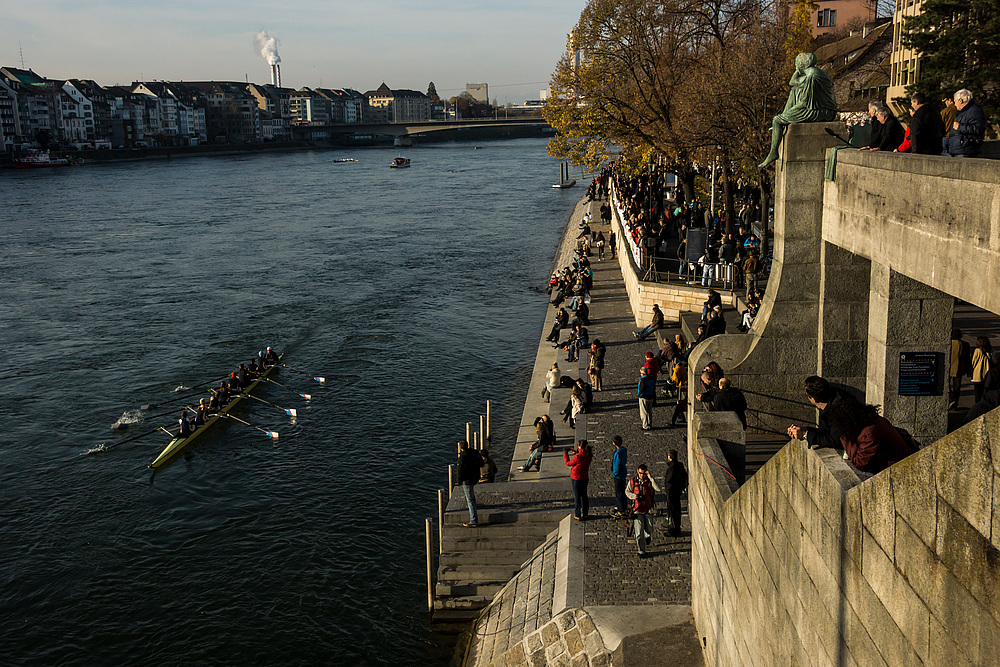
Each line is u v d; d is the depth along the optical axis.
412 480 30.81
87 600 24.11
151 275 67.81
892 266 12.16
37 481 31.83
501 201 116.31
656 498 21.14
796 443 8.64
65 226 95.81
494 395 39.00
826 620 7.88
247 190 137.00
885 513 6.53
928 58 38.81
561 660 16.02
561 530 20.30
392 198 122.31
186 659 21.56
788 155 16.09
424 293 60.31
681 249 38.75
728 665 11.95
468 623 20.47
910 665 6.20
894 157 11.89
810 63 15.64
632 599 16.70
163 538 27.38
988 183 9.14
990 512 5.08
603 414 28.19
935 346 12.70
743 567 10.87
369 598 23.67
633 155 58.06
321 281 64.88
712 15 49.41
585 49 52.62
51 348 48.16
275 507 29.16
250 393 40.12
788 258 16.72
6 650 22.12
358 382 41.38
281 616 23.02
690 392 18.48
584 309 40.69
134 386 41.88
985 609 5.18
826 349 15.94
